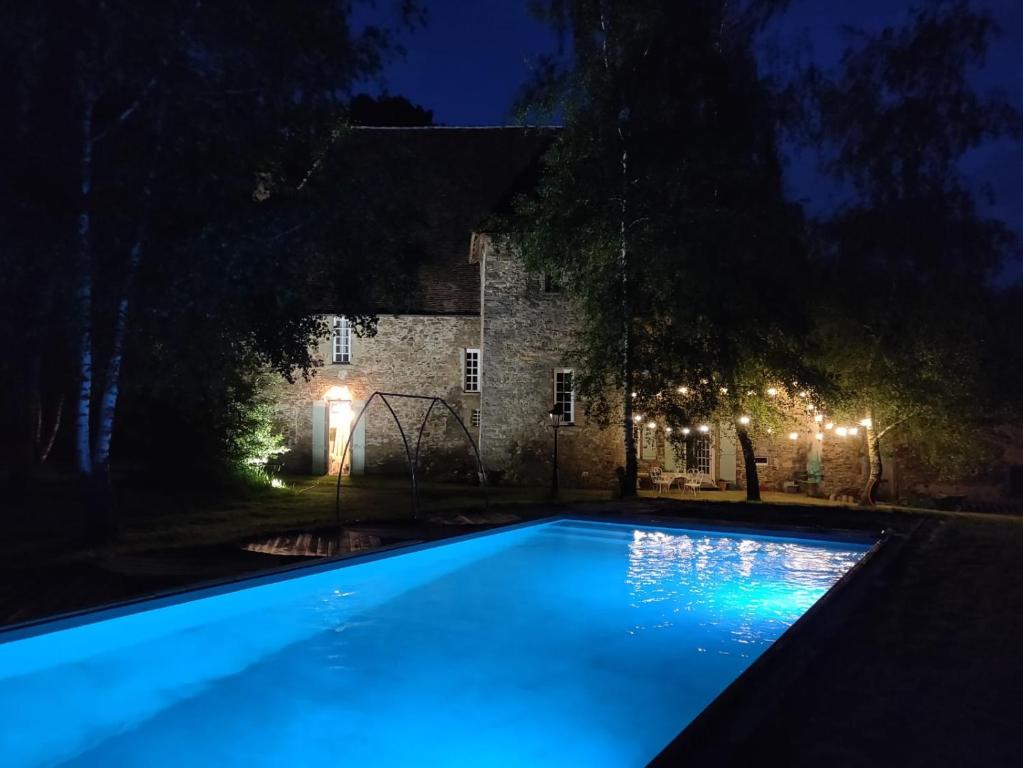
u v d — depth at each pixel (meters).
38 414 17.94
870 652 5.36
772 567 9.99
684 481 22.33
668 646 6.79
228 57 9.82
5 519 12.04
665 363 16.69
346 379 22.95
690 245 15.55
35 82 9.55
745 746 3.71
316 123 11.27
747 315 16.59
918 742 3.85
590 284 17.09
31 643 5.52
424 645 6.77
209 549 9.25
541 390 21.92
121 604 6.17
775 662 4.79
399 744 4.85
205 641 6.71
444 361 22.94
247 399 17.95
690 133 16.44
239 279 10.12
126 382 12.14
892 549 9.90
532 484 21.81
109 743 4.78
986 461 21.09
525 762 4.56
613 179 16.47
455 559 10.24
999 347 19.09
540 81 17.00
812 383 16.98
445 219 24.59
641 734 5.02
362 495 17.53
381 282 12.59
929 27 18.11
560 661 6.37
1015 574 8.34
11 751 4.66
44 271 9.38
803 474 22.45
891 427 19.09
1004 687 4.66
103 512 10.16
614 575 9.55
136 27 9.26
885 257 18.28
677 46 16.39
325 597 8.25
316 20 10.55
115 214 9.96
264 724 5.08
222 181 10.49
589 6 16.67
